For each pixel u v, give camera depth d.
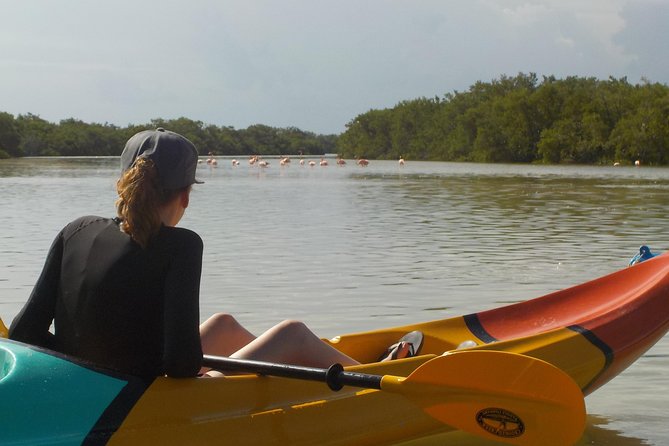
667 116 73.62
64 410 3.34
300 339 4.21
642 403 5.31
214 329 4.38
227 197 24.11
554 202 21.83
